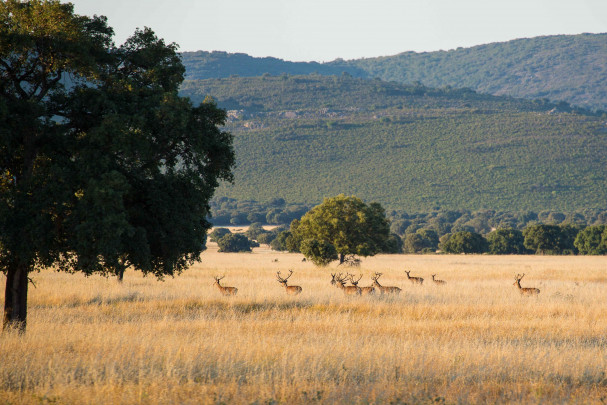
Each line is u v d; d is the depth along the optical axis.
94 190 53.22
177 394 40.38
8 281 61.75
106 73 64.62
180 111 60.44
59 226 56.81
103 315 77.56
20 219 54.66
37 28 57.22
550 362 49.19
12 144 57.34
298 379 43.00
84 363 45.88
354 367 46.94
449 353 51.31
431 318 77.81
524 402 39.34
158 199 59.69
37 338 55.81
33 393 39.88
